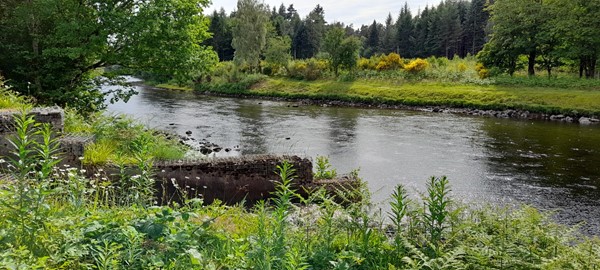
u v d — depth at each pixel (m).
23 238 3.10
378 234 4.62
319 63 55.59
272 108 36.66
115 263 2.98
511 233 4.16
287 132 23.34
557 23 40.28
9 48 14.99
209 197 9.09
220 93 52.94
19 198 3.34
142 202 5.00
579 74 45.16
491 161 16.94
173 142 13.34
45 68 15.48
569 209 11.27
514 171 15.35
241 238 4.18
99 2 15.65
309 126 25.91
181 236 3.60
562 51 41.44
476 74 45.28
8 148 7.80
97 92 16.80
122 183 5.88
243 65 62.84
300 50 97.69
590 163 16.61
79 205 4.18
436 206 4.38
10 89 13.45
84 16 15.70
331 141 20.91
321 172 10.52
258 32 60.59
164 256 3.36
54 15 15.71
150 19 14.95
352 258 3.97
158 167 8.77
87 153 8.10
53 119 8.52
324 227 4.60
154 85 62.66
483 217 4.74
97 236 3.53
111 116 11.74
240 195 9.30
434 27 91.44
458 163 16.56
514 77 43.00
